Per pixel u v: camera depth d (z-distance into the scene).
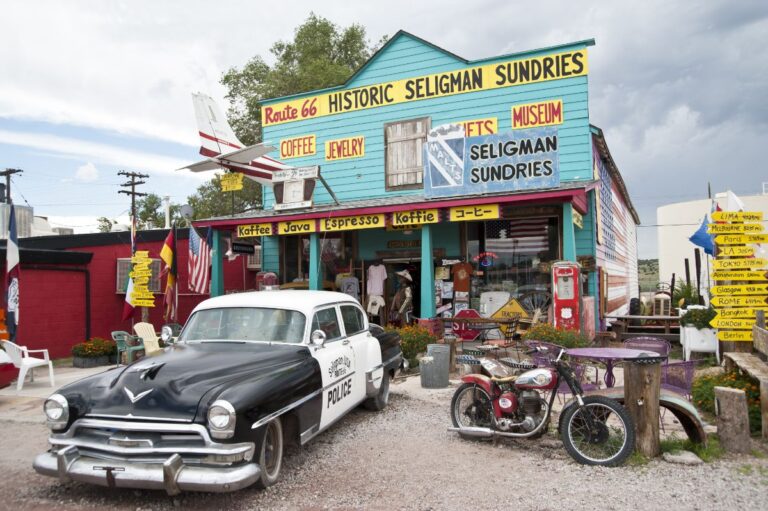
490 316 12.91
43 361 10.60
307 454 5.90
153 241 18.78
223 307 6.46
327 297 6.88
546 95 13.48
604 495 4.62
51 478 5.43
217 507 4.61
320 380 5.75
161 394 4.66
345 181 15.76
